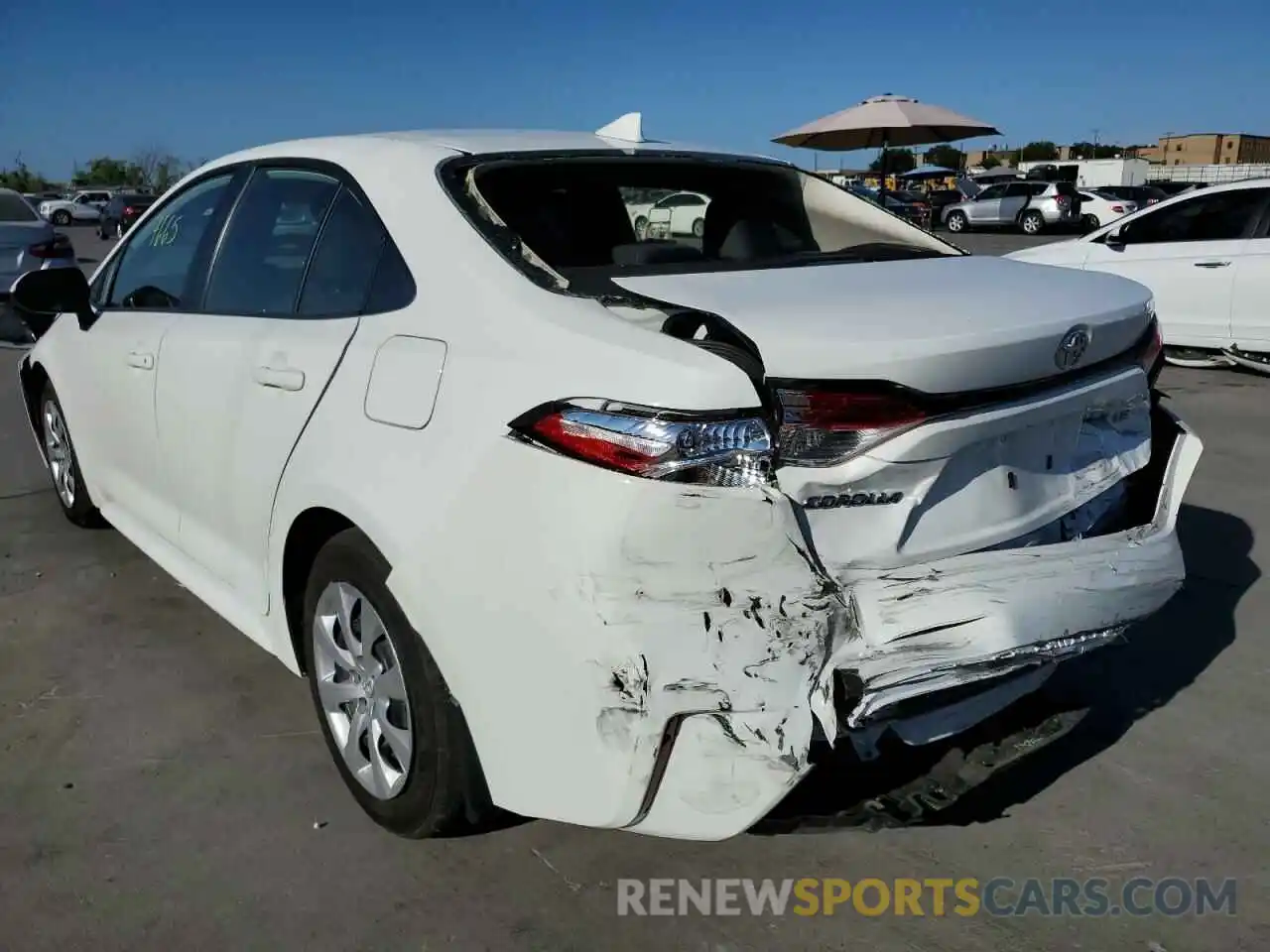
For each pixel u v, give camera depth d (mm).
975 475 2260
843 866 2596
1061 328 2303
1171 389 8258
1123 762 3014
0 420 7152
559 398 2053
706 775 1982
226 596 3229
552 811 2135
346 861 2590
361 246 2754
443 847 2643
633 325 2113
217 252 3363
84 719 3238
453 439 2217
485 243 2471
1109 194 32719
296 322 2855
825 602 2014
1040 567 2275
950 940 2348
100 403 3982
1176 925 2387
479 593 2137
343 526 2666
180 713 3275
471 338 2299
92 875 2539
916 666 2064
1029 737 2500
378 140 3049
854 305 2252
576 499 1986
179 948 2307
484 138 3094
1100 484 2566
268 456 2799
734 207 3381
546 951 2307
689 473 1936
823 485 2031
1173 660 3605
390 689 2516
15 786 2893
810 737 1979
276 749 3078
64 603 4070
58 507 5203
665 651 1946
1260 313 8500
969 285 2553
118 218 33969
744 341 2021
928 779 2324
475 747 2264
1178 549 2600
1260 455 6188
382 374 2457
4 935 2336
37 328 4809
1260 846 2648
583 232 2936
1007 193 33000
